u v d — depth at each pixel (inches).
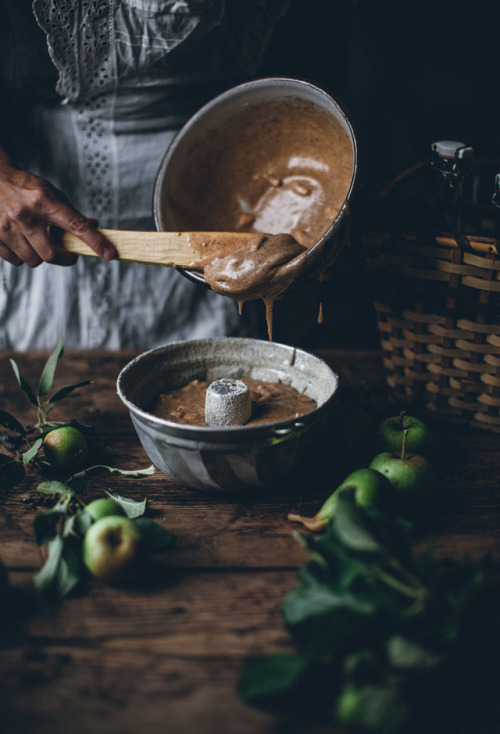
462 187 41.6
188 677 28.3
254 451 35.9
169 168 44.4
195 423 41.2
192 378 46.3
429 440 42.6
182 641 30.2
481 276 42.8
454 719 26.7
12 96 53.6
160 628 31.0
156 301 61.4
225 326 62.7
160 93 52.7
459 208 41.8
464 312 44.7
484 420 47.3
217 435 34.7
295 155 45.7
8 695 27.5
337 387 39.2
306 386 44.4
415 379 48.8
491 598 32.5
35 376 56.2
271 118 44.1
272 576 34.3
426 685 27.7
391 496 36.1
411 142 64.8
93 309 61.2
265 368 46.2
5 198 44.1
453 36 60.3
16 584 33.9
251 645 30.0
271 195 46.3
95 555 32.5
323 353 60.1
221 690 27.7
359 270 65.1
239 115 43.9
